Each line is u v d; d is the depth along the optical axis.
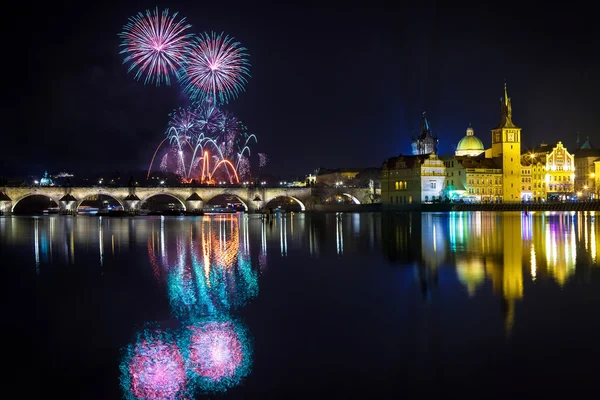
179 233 105.56
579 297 35.47
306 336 28.20
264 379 22.84
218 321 31.47
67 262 57.94
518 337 27.12
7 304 36.38
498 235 86.00
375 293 38.03
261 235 97.00
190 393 21.69
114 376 23.56
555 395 20.83
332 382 22.41
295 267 52.06
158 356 25.77
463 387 21.64
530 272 46.00
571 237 81.38
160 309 34.53
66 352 26.48
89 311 34.31
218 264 55.34
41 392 21.98
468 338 27.16
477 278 43.22
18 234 102.44
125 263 56.62
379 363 24.25
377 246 71.00
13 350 26.78
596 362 23.78
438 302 34.78
